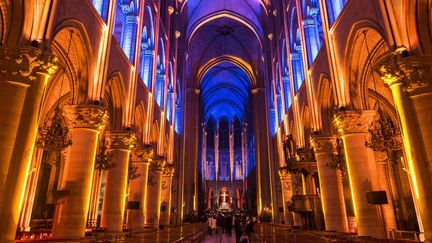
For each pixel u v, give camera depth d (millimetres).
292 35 21562
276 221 29297
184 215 33875
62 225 9820
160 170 21891
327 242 7719
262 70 39500
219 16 36750
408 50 7957
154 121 21203
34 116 7477
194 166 37344
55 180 19875
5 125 7070
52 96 16422
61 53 11203
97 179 21188
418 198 7309
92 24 11406
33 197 17078
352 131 11539
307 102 18047
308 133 19297
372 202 9359
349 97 12039
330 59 13047
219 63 44062
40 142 10562
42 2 8148
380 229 10469
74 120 10898
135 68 16234
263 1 31203
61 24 9148
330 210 13992
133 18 17016
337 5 13773
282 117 26953
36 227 17969
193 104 39969
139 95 17438
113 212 13727
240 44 41469
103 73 11977
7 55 7363
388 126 10797
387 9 8453
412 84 7574
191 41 40438
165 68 24969
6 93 7250
